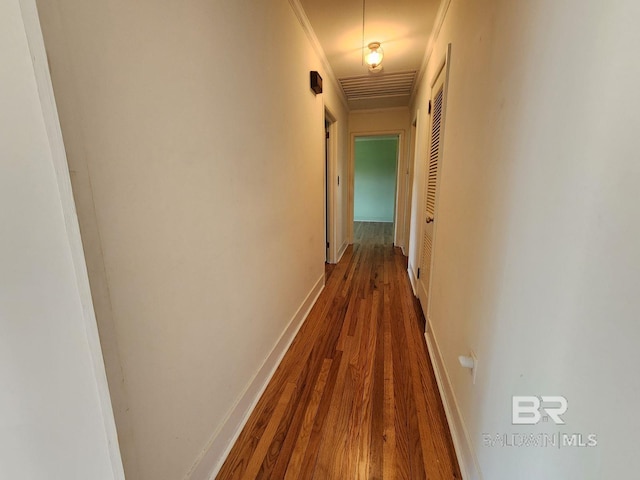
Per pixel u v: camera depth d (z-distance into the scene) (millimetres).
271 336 1745
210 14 1057
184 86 936
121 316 732
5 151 469
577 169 564
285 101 1854
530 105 761
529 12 774
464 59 1432
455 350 1409
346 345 2061
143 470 823
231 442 1287
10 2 438
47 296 521
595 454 505
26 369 532
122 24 712
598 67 511
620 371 451
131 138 750
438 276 1885
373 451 1249
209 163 1080
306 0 1911
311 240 2641
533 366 716
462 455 1192
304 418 1422
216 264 1148
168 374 912
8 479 563
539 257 701
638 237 418
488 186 1049
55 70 547
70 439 577
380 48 2508
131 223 756
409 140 4527
